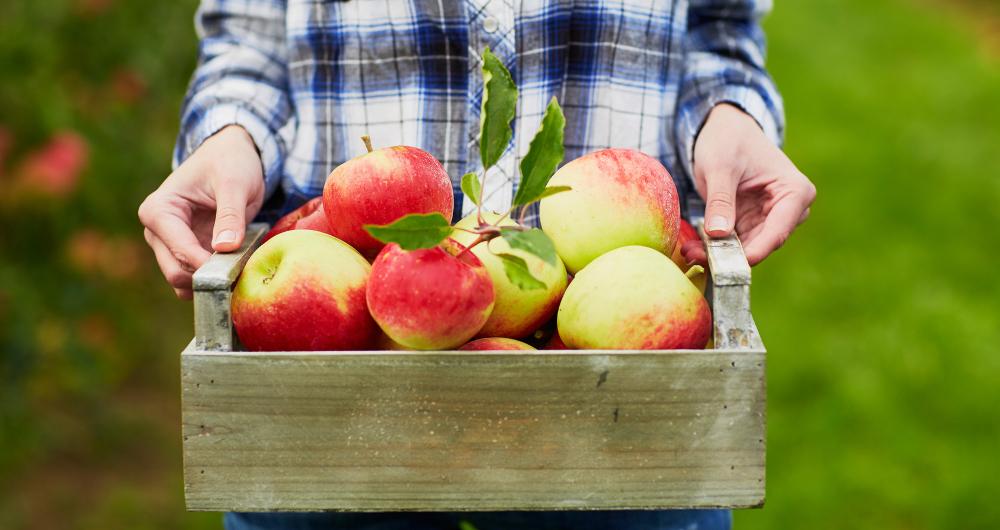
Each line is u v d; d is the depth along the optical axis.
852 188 5.21
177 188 1.39
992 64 7.55
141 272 3.46
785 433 3.28
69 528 2.79
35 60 2.89
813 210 4.97
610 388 1.10
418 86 1.46
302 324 1.15
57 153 2.86
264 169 1.48
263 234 1.38
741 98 1.48
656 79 1.48
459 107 1.45
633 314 1.14
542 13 1.42
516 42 1.43
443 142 1.46
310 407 1.10
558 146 1.13
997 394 3.45
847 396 3.42
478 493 1.11
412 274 1.08
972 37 8.42
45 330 2.97
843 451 3.18
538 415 1.10
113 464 3.09
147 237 1.42
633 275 1.16
